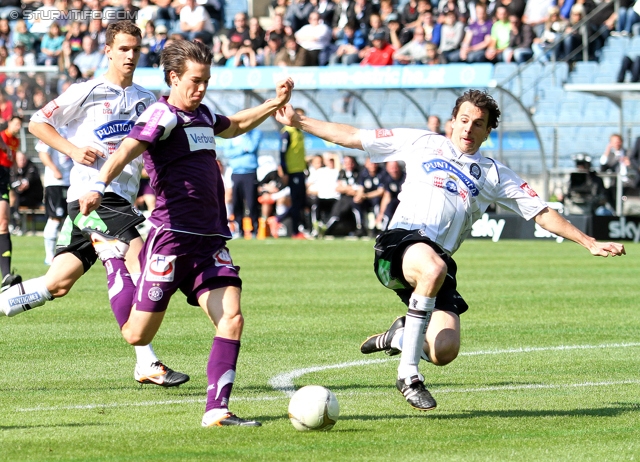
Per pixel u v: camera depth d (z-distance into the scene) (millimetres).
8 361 16594
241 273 32656
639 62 54719
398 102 53625
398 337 13516
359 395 13938
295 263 36312
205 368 16109
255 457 10234
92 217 14508
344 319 22109
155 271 11914
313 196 52625
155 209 12055
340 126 13812
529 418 12391
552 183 51406
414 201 13422
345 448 10672
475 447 10781
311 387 11539
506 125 50062
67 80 52281
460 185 13422
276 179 53219
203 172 11969
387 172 50312
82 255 14938
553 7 58531
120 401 13391
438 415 12562
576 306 24672
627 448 10797
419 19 60656
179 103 11977
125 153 11586
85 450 10500
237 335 11844
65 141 14617
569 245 46938
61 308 23703
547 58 58094
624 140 54250
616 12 57844
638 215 48094
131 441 10906
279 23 62906
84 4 66688
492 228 51250
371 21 60781
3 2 69312
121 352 17562
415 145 13586
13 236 51031
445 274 12648
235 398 13672
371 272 33000
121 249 14352
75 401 13367
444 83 51375
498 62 58344
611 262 37656
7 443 10805
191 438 11070
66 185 33844
